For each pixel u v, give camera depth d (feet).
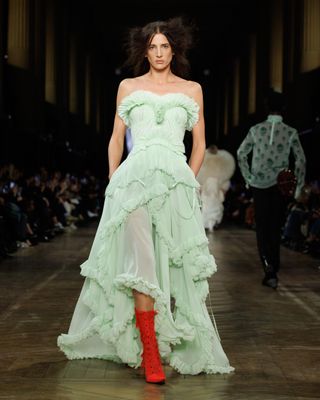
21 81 133.18
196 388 20.85
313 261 59.21
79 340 23.17
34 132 131.75
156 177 22.29
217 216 99.66
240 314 33.42
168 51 23.32
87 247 71.72
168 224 22.29
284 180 40.50
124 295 22.03
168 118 22.98
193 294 22.30
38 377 21.84
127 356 22.18
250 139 42.22
